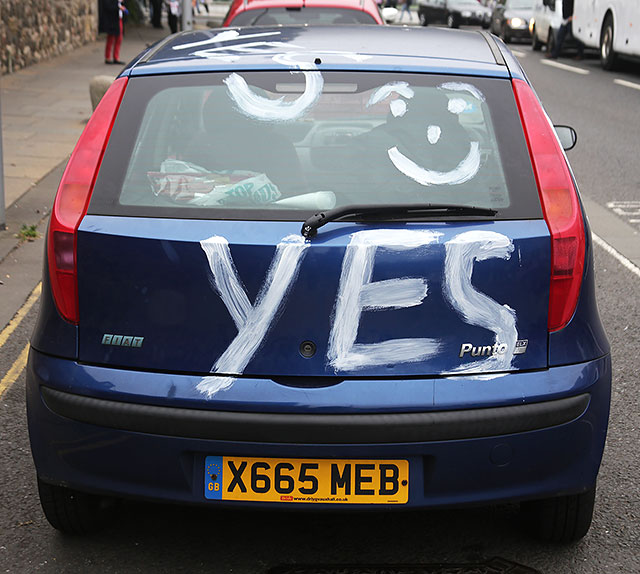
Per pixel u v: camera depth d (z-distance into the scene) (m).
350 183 3.02
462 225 2.93
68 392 2.98
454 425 2.86
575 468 3.05
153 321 2.94
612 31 22.00
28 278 6.72
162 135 3.15
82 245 2.97
